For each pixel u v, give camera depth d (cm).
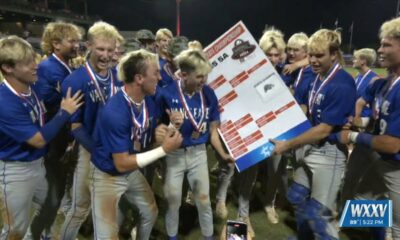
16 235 232
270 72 277
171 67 342
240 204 332
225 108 292
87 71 250
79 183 260
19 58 206
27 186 228
